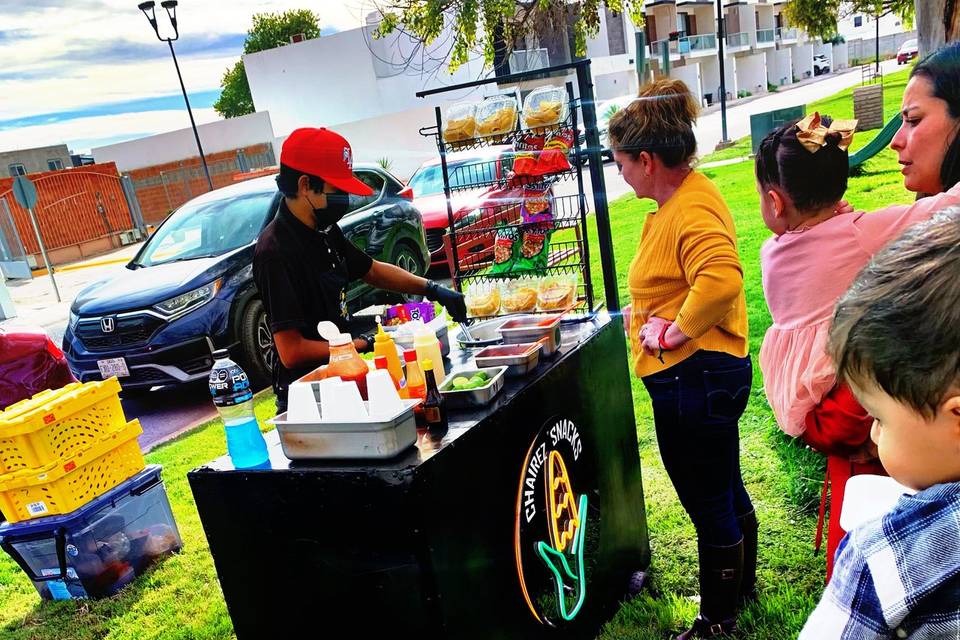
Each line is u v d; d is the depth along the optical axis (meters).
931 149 1.76
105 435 3.05
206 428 4.90
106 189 15.07
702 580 2.04
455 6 4.29
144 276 5.39
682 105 1.81
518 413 1.83
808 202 1.62
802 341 1.61
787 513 2.64
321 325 1.73
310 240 2.18
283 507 1.63
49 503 2.91
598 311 2.55
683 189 1.82
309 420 1.57
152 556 3.21
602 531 2.26
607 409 2.34
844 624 0.73
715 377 1.83
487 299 2.57
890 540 0.70
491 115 2.63
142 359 5.01
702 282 1.72
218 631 2.64
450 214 2.79
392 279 2.54
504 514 1.76
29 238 14.50
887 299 0.62
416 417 1.72
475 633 1.63
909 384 0.62
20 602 3.15
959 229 0.62
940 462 0.65
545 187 2.61
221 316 5.05
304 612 1.69
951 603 0.65
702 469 1.92
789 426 1.71
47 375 3.64
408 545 1.51
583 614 2.12
